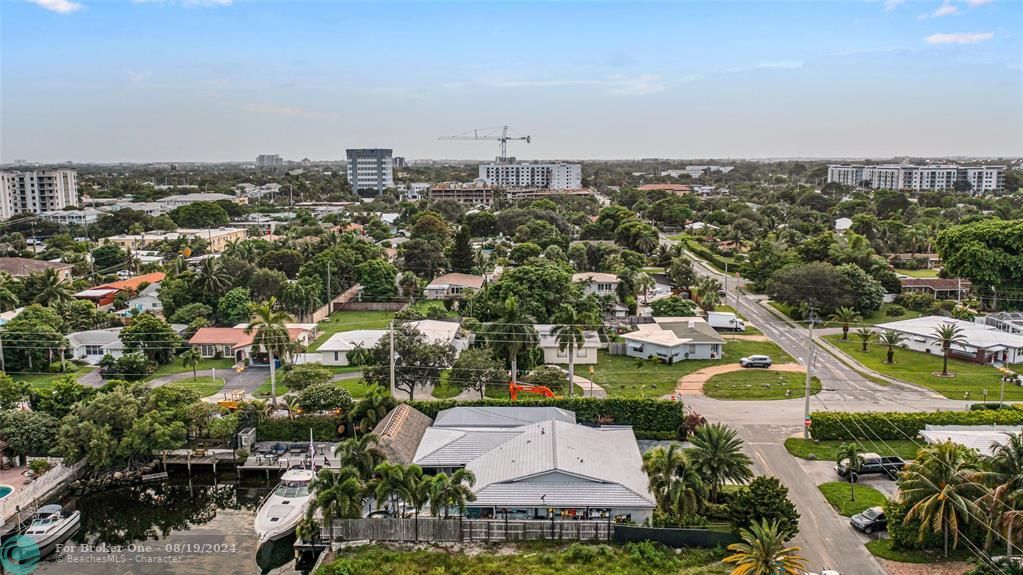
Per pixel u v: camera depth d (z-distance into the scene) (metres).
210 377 97.06
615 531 55.28
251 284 131.88
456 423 72.75
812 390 90.75
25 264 156.25
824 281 127.31
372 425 74.06
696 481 54.59
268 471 71.69
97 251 171.75
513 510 57.94
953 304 134.50
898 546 53.41
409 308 125.50
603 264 169.38
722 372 99.12
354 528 56.66
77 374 98.94
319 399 76.88
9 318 113.62
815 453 70.69
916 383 93.50
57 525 60.00
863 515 56.66
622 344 109.94
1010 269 133.00
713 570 50.75
